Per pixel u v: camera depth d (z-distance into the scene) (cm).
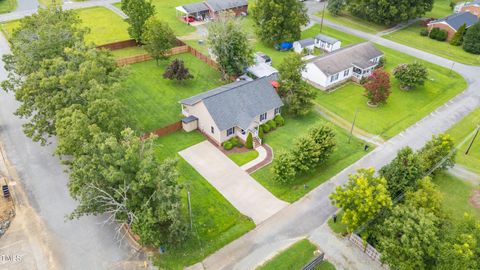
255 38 7475
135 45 6994
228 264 3002
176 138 4534
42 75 3816
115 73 4362
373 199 2906
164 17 8331
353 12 8356
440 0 10169
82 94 3522
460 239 2538
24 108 3947
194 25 7944
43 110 3788
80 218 3378
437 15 8994
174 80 5831
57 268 2936
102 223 3325
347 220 3003
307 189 3800
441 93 5700
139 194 2883
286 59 4912
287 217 3466
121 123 3578
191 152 4291
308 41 6975
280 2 6750
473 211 3625
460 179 4044
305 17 7138
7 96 5231
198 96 4772
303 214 3503
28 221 3338
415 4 7762
